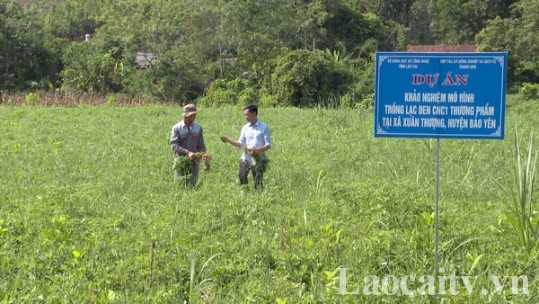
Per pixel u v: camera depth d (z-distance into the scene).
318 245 6.82
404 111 6.09
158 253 6.53
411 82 6.05
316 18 50.84
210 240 7.14
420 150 13.80
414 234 6.97
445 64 5.97
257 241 6.98
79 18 63.38
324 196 9.76
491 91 5.90
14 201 9.11
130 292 5.82
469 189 10.23
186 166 10.42
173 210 8.52
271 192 9.79
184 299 5.78
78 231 7.50
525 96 42.34
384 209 8.00
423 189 9.50
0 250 6.71
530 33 46.97
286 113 22.28
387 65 6.09
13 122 19.89
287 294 5.70
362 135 16.84
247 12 45.22
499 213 8.08
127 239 7.14
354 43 53.12
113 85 43.00
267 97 38.72
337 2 51.97
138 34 44.00
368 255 6.53
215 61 45.62
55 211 8.34
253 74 42.56
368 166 12.36
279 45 44.25
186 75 43.28
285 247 6.88
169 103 39.00
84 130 18.36
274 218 8.22
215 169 12.35
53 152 14.51
